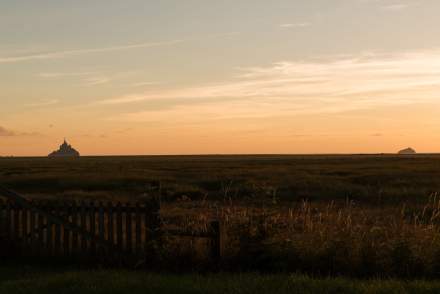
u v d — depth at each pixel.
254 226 10.99
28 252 11.78
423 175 45.69
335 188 32.47
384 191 30.05
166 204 22.02
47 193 31.67
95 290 8.80
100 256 11.36
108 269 10.74
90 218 11.48
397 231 10.96
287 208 19.41
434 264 10.08
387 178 42.41
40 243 11.75
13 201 11.97
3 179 42.72
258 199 23.84
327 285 8.88
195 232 10.79
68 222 11.55
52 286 9.16
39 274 10.41
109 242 11.32
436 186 33.88
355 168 64.44
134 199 25.53
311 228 11.03
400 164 80.38
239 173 53.31
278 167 73.25
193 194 29.64
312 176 46.81
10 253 11.83
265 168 69.31
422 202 24.59
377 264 10.16
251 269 10.51
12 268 11.01
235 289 8.71
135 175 49.00
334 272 10.23
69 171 63.12
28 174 53.50
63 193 29.98
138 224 11.16
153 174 51.91
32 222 11.80
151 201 11.05
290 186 34.12
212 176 47.72
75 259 11.47
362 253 10.32
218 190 33.50
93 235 11.44
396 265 10.12
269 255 10.52
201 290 8.70
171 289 8.77
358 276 10.07
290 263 10.41
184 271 10.53
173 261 10.73
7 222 12.01
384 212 19.06
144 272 10.41
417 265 10.06
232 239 10.80
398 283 9.00
